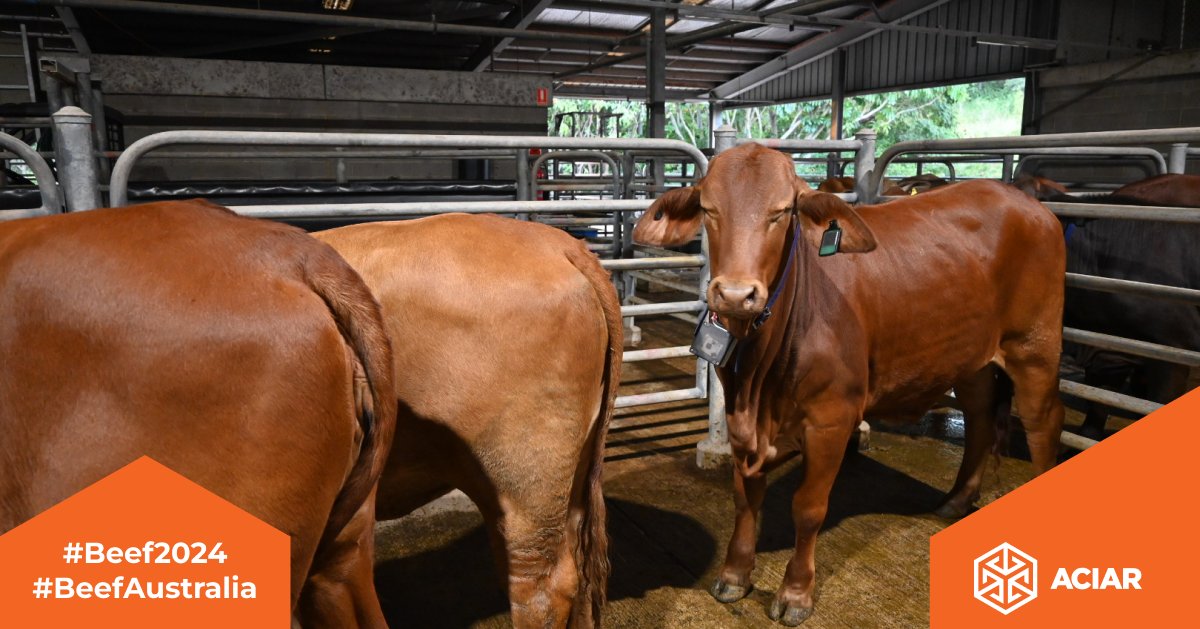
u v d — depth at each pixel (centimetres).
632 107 3356
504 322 166
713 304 204
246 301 112
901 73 1806
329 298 123
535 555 177
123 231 113
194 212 122
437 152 695
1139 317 331
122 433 105
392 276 167
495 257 170
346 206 291
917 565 284
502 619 251
